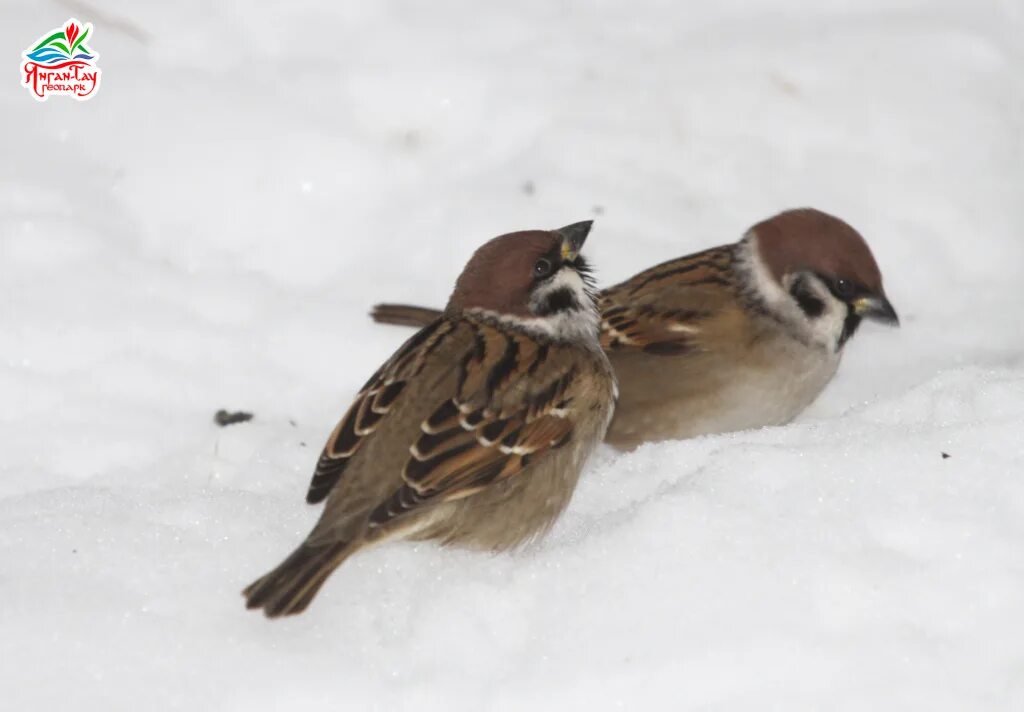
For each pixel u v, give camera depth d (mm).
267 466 11047
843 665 8172
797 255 11914
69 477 11086
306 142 14203
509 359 9781
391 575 9164
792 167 14547
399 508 8969
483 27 15516
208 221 13734
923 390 10789
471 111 14789
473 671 8336
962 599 8539
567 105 14922
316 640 8523
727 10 16078
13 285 12711
